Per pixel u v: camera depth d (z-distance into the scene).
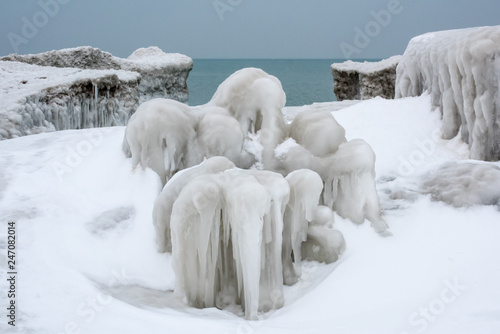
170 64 26.20
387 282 3.87
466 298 3.58
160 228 4.40
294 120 5.41
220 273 4.13
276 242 3.97
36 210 4.75
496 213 4.65
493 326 3.21
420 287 3.77
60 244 4.33
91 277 4.04
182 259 3.90
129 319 3.27
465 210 4.76
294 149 5.07
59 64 21.89
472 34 6.94
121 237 4.61
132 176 5.09
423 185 5.30
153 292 4.03
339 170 4.80
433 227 4.62
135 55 28.88
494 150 6.86
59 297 3.51
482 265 3.97
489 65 6.70
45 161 5.99
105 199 4.98
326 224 4.54
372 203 4.73
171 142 5.02
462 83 7.00
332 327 3.30
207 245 3.88
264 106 5.26
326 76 61.72
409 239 4.47
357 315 3.51
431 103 7.96
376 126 7.66
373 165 4.78
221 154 5.04
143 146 5.04
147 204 4.83
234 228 3.80
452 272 3.91
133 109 16.48
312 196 4.21
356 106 8.46
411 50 9.02
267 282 4.02
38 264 3.94
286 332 3.19
